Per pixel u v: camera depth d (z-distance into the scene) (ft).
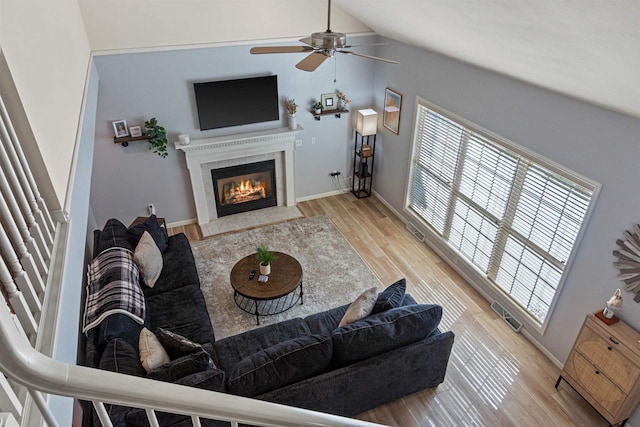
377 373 11.15
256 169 21.42
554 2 6.96
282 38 18.89
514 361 14.20
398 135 20.63
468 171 16.75
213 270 18.10
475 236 17.06
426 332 11.60
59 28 9.77
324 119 21.71
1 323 2.53
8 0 5.72
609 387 11.51
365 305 12.14
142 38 16.87
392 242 20.11
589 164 11.66
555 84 11.35
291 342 10.53
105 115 17.72
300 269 15.66
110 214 19.79
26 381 2.65
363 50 20.66
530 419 12.34
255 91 19.39
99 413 3.03
